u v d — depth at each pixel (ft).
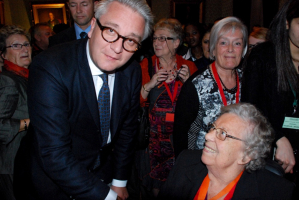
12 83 5.29
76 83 3.62
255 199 3.77
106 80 3.99
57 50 3.66
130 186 8.39
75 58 3.67
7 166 5.44
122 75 4.34
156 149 6.78
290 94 4.56
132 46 3.42
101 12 3.33
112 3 3.28
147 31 3.70
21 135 5.56
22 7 21.84
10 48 5.68
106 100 4.11
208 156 3.80
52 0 21.89
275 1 13.30
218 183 3.99
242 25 5.04
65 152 3.47
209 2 21.63
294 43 4.18
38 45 11.84
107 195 3.61
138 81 4.67
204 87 5.17
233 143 3.62
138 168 7.36
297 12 3.95
